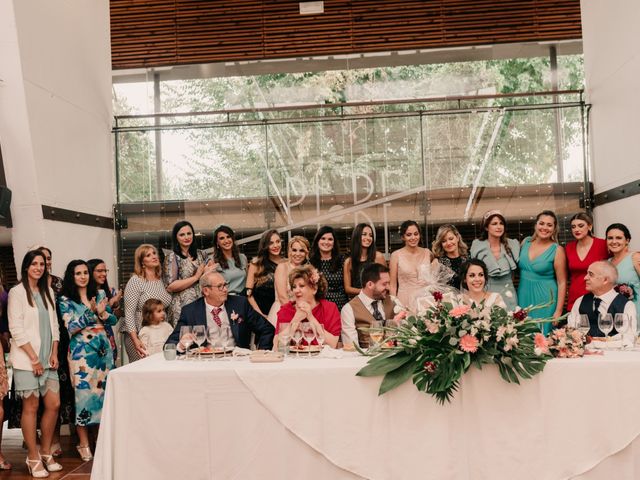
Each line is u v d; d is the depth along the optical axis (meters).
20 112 5.59
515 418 3.30
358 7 7.72
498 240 5.87
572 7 7.57
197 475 3.40
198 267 6.10
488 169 7.25
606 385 3.27
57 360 4.99
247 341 4.49
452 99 7.35
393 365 3.28
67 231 6.28
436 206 7.25
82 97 6.74
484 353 3.25
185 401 3.41
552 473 3.28
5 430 6.39
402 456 3.32
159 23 7.92
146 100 7.68
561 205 7.20
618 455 3.27
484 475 3.30
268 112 7.48
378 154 7.33
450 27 7.65
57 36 6.23
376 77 7.61
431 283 4.57
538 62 7.55
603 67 6.68
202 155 7.46
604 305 4.17
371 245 5.89
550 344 3.40
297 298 4.29
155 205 7.43
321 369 3.37
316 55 7.70
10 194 5.62
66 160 6.31
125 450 3.40
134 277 5.91
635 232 6.01
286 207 7.35
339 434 3.34
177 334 4.31
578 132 7.25
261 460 3.38
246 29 7.80
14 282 6.10
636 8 5.75
